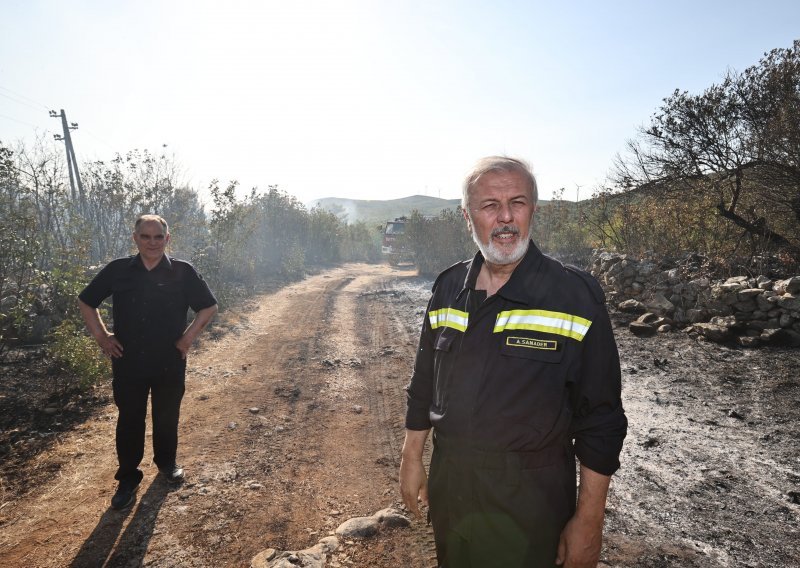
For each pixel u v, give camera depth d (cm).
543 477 139
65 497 325
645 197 1000
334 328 857
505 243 149
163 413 333
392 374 607
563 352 138
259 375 600
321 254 2352
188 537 286
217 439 418
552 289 144
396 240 2247
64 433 416
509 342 141
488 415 140
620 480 335
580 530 139
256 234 1806
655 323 690
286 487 344
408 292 1270
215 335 775
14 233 584
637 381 515
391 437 432
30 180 811
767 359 532
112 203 1117
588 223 1131
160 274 317
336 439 426
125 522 299
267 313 989
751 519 287
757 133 784
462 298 157
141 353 311
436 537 157
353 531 284
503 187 150
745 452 362
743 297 607
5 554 270
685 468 345
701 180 893
